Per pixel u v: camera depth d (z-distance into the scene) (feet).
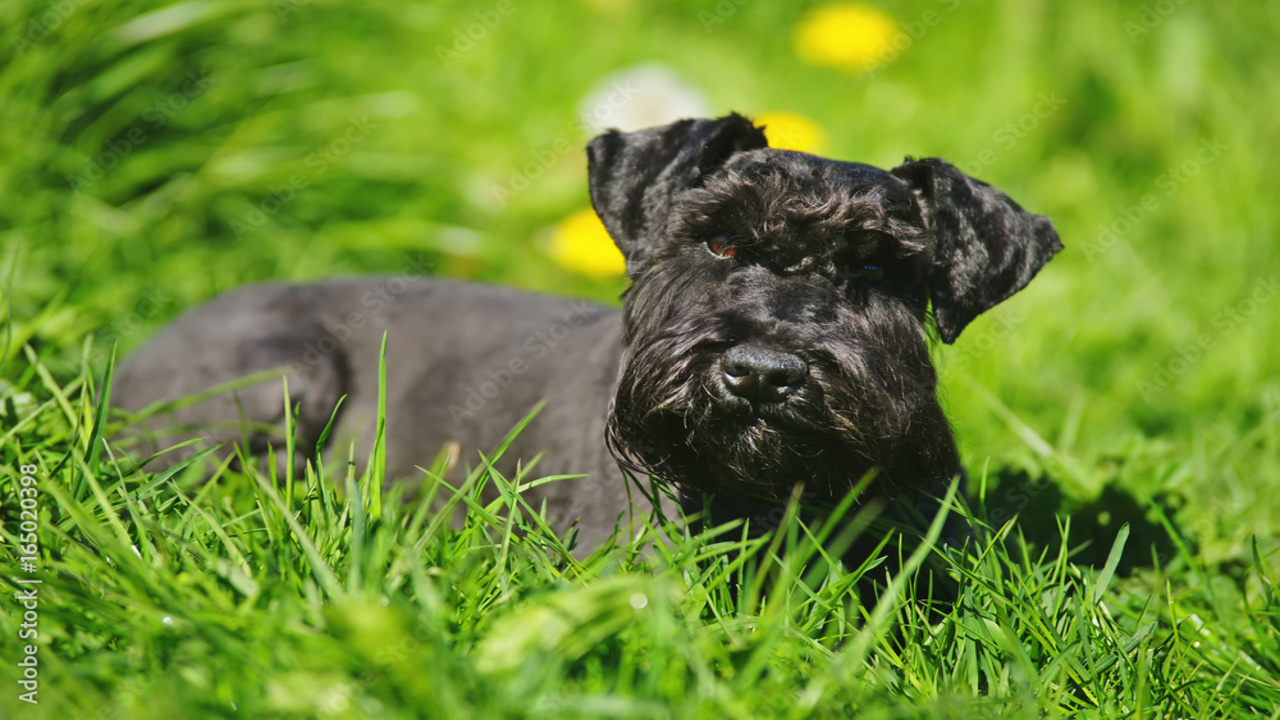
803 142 18.04
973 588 8.62
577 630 6.72
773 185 9.48
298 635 6.59
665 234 9.93
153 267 15.17
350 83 18.71
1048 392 15.65
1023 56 22.88
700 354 8.87
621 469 9.53
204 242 16.12
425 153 19.22
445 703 6.08
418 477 12.45
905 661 8.21
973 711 7.24
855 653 7.36
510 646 6.61
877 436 8.94
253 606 7.09
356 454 12.71
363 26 19.53
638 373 9.24
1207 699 8.36
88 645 7.28
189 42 16.72
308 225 17.30
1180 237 19.85
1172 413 15.49
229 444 12.29
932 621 9.38
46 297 13.29
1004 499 11.87
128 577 7.18
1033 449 12.67
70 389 10.03
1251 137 20.97
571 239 17.98
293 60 18.25
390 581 7.54
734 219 9.46
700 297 9.35
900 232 9.41
